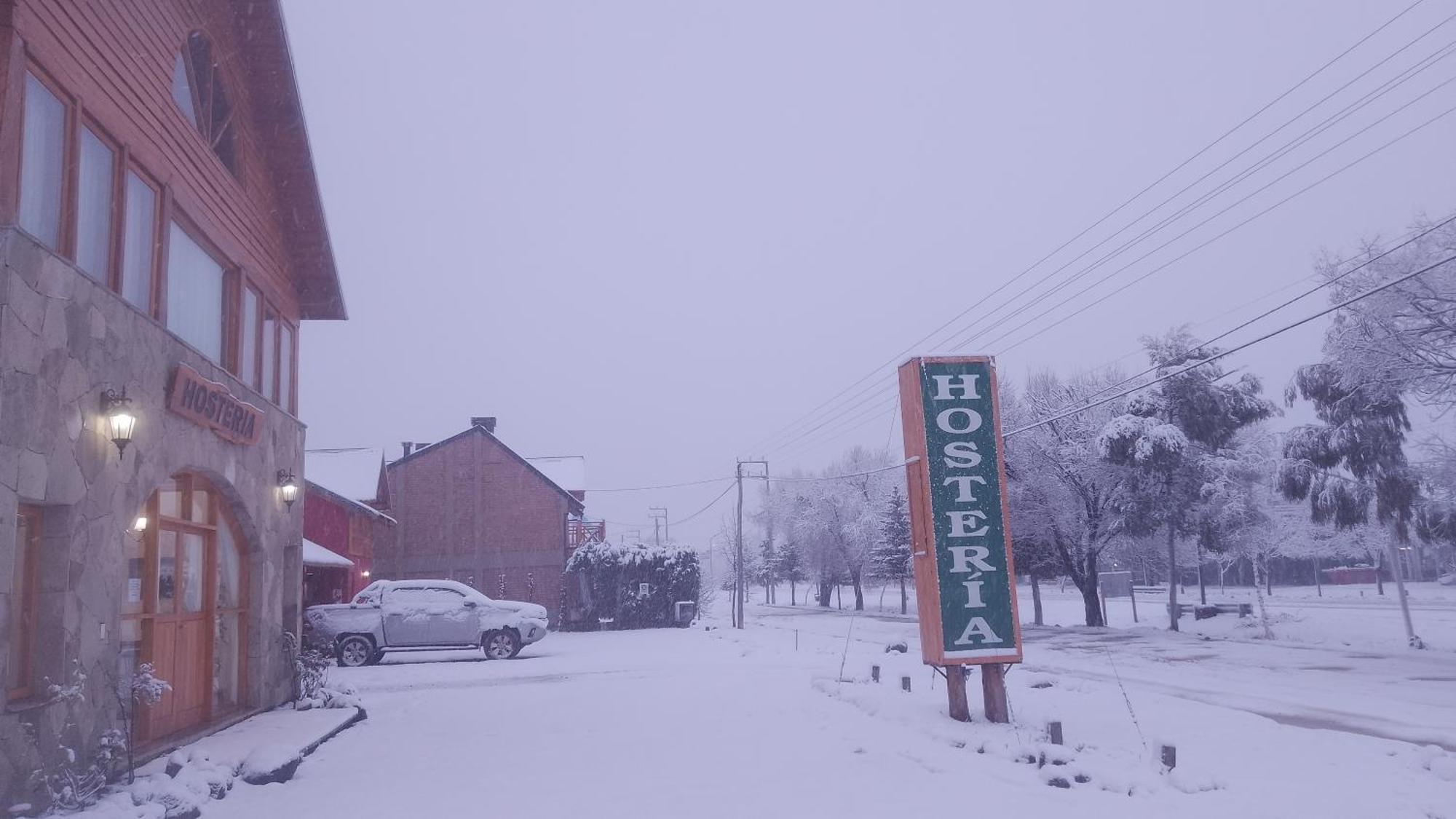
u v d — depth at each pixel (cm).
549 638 3531
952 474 1238
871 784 903
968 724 1175
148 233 1080
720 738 1177
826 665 2128
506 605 2542
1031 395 3950
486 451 4500
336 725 1273
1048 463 3566
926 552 1242
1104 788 866
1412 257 1959
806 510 6544
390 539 4384
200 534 1261
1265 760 974
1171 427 3172
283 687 1500
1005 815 780
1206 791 841
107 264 977
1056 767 895
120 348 952
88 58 927
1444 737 1135
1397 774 904
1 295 755
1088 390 3584
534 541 4444
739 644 2894
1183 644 2723
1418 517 2505
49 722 811
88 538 884
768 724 1273
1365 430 2419
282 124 1491
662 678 1903
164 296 1100
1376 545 5097
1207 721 1230
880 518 5856
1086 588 3588
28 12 811
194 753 977
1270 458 3653
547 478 4497
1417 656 2202
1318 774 905
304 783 964
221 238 1299
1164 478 3247
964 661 1199
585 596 4203
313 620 2391
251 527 1395
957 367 1264
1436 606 4025
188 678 1200
